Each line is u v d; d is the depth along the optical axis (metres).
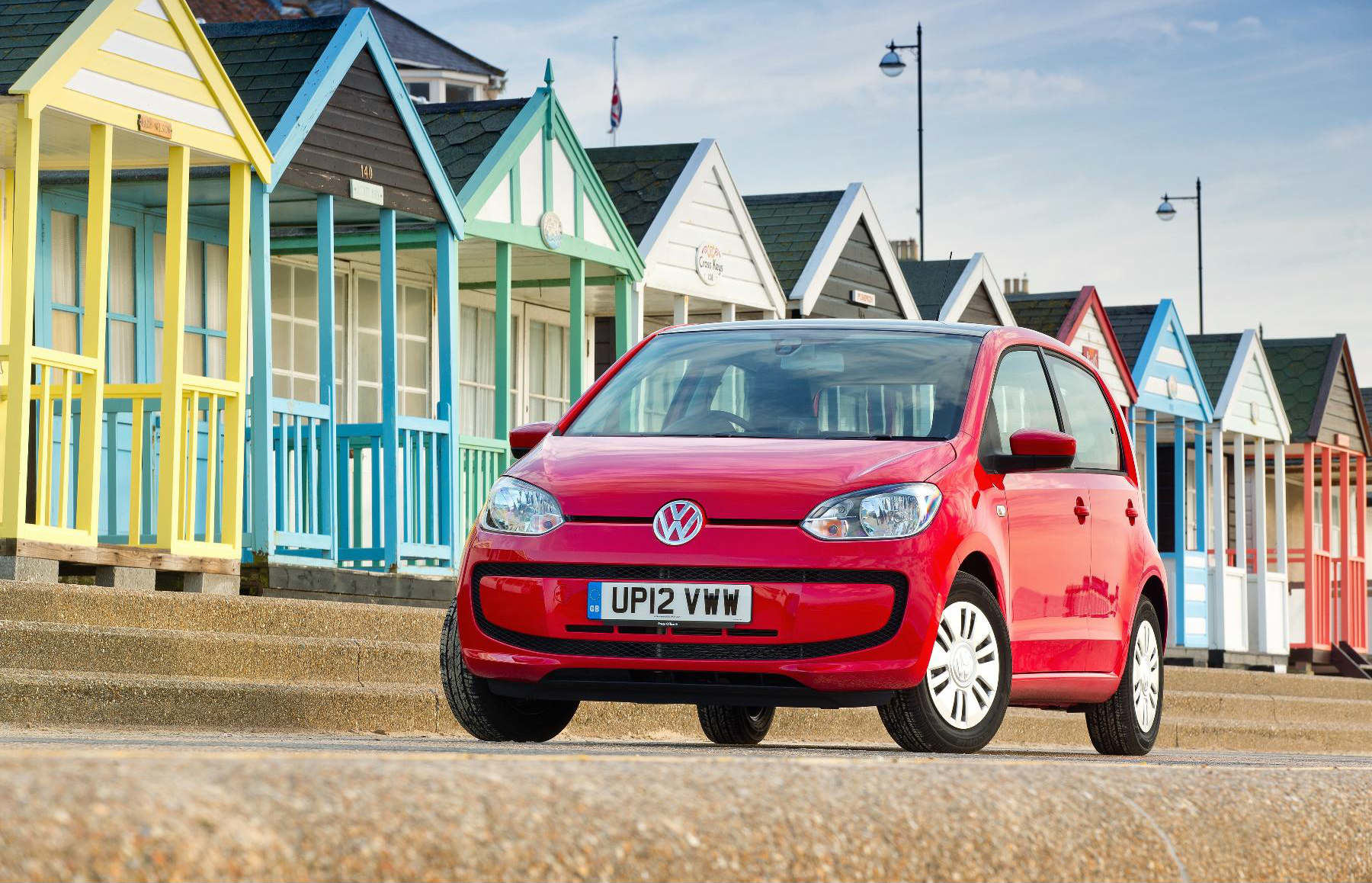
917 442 9.44
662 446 9.31
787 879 3.43
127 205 18.47
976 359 10.19
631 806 3.34
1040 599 10.02
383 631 14.61
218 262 19.62
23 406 13.42
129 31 14.77
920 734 8.91
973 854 3.79
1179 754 12.88
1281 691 27.09
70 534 13.88
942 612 8.84
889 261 30.20
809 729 14.52
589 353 27.20
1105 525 11.02
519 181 21.55
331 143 18.22
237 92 18.23
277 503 17.95
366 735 11.70
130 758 3.10
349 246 20.27
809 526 8.66
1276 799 4.71
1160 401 34.62
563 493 8.94
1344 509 40.94
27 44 14.11
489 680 9.05
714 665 8.55
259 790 2.94
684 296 25.45
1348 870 4.86
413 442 19.53
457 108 22.48
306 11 47.16
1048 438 9.73
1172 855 4.27
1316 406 39.78
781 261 28.61
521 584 8.83
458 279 22.84
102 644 11.82
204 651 12.39
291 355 20.89
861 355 10.23
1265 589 37.47
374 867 2.91
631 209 25.23
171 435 15.15
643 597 8.63
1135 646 11.38
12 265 13.59
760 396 10.00
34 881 2.55
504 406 21.28
